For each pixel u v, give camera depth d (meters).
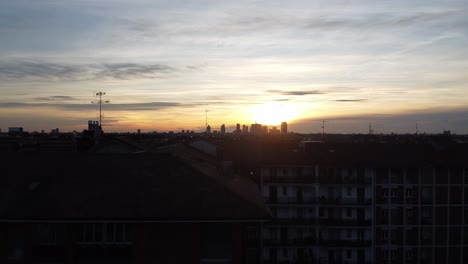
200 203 21.06
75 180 22.59
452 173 63.09
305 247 61.59
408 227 62.53
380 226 62.44
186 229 21.02
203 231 21.34
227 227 21.33
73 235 21.47
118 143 36.91
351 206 62.28
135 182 22.45
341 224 62.16
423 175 63.03
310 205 62.16
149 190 21.84
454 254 62.72
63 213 20.23
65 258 21.33
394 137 107.50
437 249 62.59
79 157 25.02
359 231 62.31
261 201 23.22
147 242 20.98
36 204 20.77
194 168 24.14
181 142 60.72
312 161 62.28
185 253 20.95
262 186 62.22
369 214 62.41
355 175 63.12
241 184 27.69
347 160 62.72
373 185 62.62
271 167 62.62
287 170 63.03
